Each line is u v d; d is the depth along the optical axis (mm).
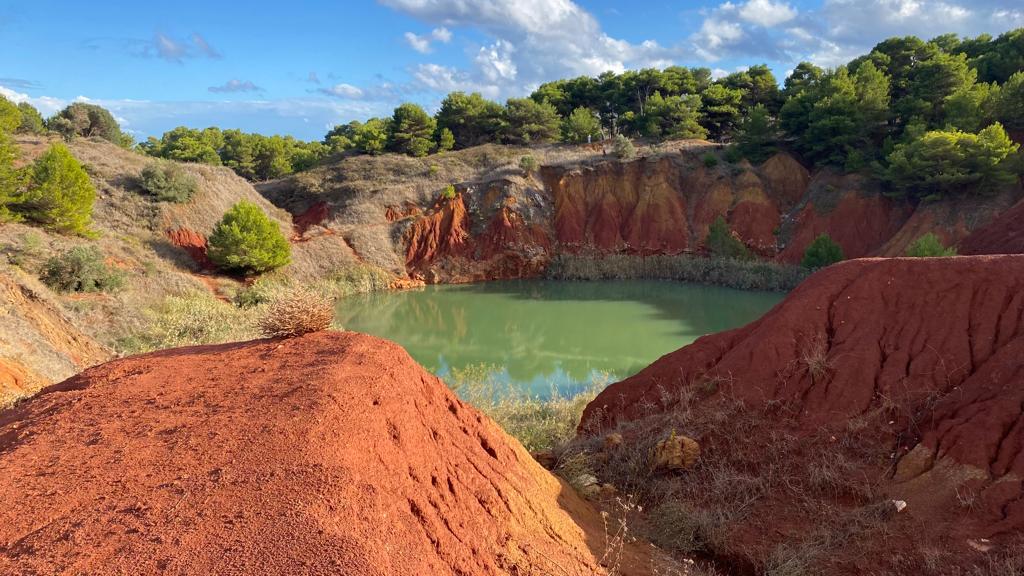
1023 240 29312
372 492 5242
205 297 31812
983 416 8508
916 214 39875
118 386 7453
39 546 4402
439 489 6129
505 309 37188
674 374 12438
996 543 7066
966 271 10844
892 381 9992
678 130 61469
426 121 63531
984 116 41938
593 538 7391
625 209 52125
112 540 4453
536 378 22797
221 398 6812
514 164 55594
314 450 5547
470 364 25141
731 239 45688
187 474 5266
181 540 4445
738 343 12430
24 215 29406
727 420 10453
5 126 38688
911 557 7195
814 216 45406
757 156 53000
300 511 4773
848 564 7270
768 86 65125
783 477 9016
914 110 45938
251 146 78688
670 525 8391
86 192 30922
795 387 10609
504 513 6527
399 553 4781
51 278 25172
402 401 6883
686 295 39625
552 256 50188
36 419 6859
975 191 37750
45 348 15828
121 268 30531
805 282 12695
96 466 5469
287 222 48906
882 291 11383
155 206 38188
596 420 12609
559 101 74125
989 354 9742
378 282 44594
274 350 8508
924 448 8648
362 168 57750
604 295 40750
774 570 7262
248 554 4328
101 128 62031
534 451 11617
